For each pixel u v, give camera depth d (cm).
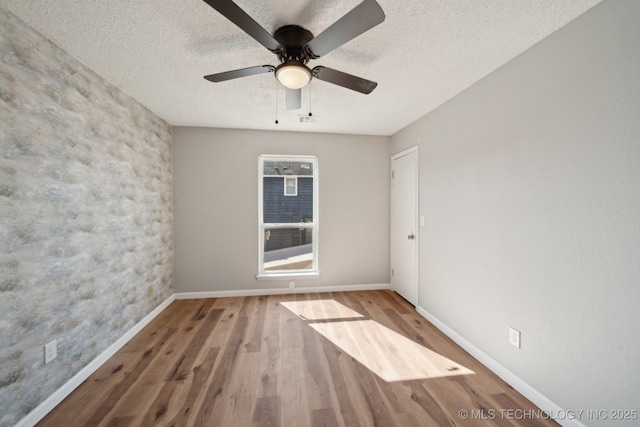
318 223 356
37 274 146
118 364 194
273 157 346
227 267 337
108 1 126
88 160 185
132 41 158
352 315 281
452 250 234
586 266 130
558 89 144
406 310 295
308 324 259
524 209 164
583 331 132
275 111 274
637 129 111
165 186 305
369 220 366
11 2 126
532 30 146
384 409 151
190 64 184
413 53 171
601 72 124
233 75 157
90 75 188
